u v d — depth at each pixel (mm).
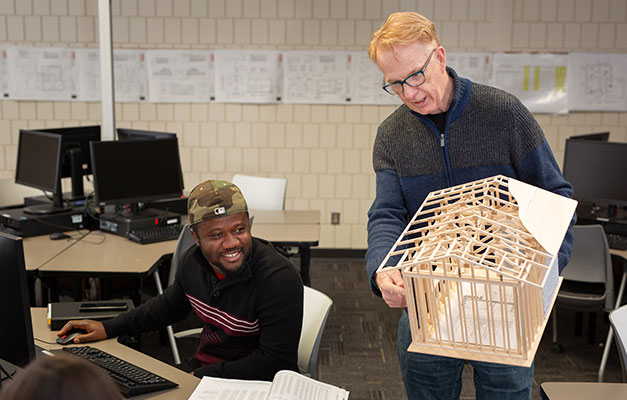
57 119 5941
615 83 5855
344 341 4102
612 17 5785
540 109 5898
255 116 5922
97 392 801
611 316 2047
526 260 1408
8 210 4094
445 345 1443
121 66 5855
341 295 5012
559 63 5840
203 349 2250
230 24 5801
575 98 5891
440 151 1906
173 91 5887
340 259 6086
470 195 1787
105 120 4699
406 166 1962
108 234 3938
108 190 3861
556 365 3742
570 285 3764
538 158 1848
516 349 1400
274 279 2057
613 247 3729
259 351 2061
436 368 1974
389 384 3525
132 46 5836
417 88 1738
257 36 5820
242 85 5871
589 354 3908
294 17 5781
